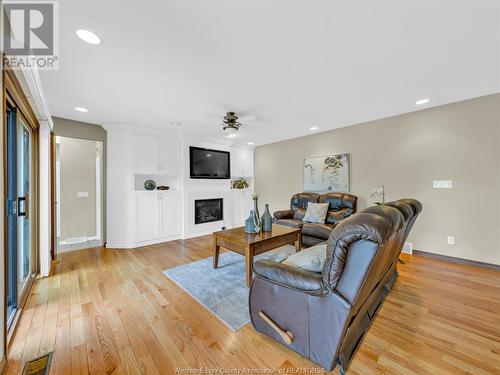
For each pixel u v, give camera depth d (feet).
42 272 8.82
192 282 8.33
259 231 9.89
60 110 10.53
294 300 4.55
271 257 11.23
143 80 7.55
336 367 4.47
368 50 6.02
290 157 17.42
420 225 11.14
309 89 8.39
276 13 4.69
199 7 4.49
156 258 11.15
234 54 6.14
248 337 5.33
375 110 10.89
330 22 4.97
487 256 9.43
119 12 4.57
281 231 10.18
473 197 9.70
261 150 19.75
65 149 14.70
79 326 5.71
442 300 6.92
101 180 13.53
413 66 6.87
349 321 4.08
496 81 7.94
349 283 3.85
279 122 12.84
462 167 9.93
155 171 14.12
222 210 17.84
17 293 6.35
